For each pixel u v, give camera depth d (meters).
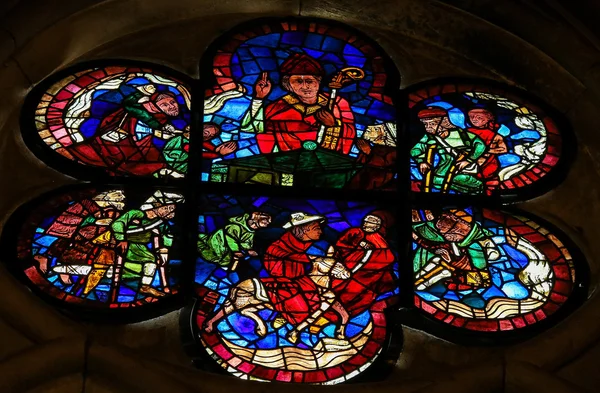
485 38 8.28
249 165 7.60
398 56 8.31
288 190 7.48
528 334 6.84
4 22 7.73
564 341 6.59
